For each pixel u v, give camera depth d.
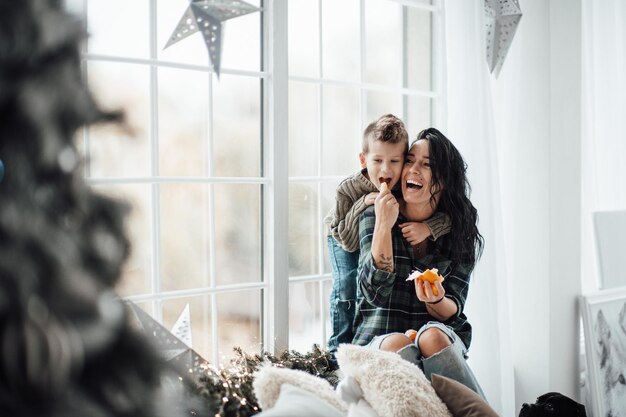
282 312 2.62
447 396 1.94
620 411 3.23
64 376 0.31
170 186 2.41
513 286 3.18
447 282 2.46
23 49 0.33
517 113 3.15
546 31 3.07
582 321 3.20
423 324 2.42
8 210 0.31
